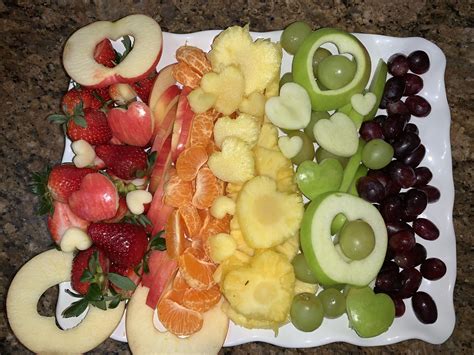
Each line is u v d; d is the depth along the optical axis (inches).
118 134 11.4
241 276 10.7
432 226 12.1
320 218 11.0
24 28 12.7
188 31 12.8
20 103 12.5
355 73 11.6
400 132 11.9
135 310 11.1
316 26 13.1
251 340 11.4
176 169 11.1
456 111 13.4
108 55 11.6
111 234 10.7
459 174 13.3
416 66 12.2
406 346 12.5
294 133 11.6
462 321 12.8
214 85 11.1
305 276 11.3
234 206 11.1
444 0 13.5
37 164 12.4
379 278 11.7
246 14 12.9
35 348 11.1
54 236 11.3
